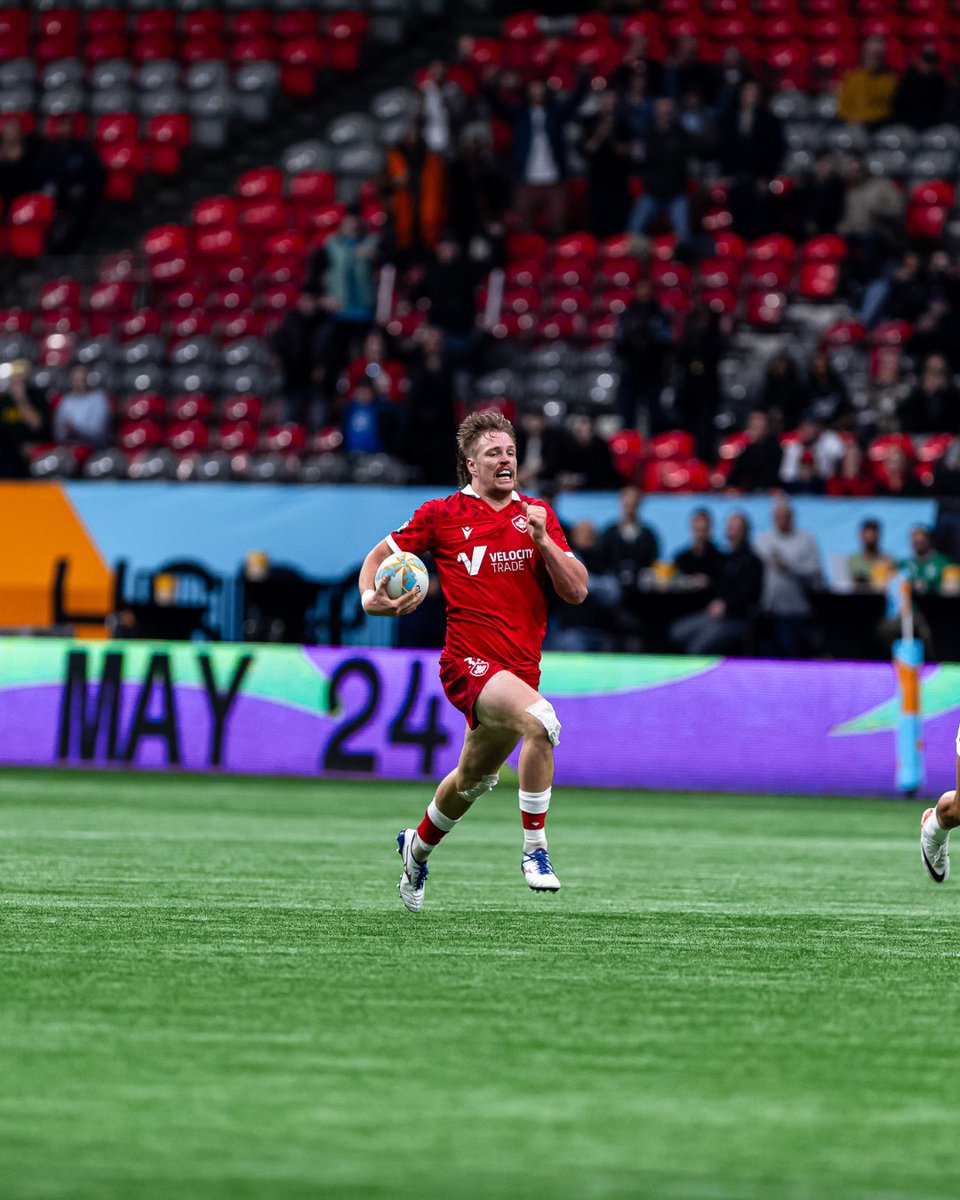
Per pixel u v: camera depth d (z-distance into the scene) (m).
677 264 86.75
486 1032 18.78
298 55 103.44
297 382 80.38
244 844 39.47
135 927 26.09
